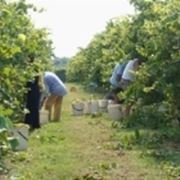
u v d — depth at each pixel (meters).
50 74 17.48
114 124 15.52
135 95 14.26
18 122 12.70
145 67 13.58
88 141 13.08
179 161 10.33
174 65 12.29
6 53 7.14
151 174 9.45
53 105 18.03
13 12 9.63
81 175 9.39
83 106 20.02
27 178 9.07
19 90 10.88
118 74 17.41
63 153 11.39
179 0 12.53
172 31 12.27
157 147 11.84
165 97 13.62
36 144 12.54
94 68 34.41
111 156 11.06
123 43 19.69
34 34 12.76
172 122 14.34
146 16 17.39
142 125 14.89
